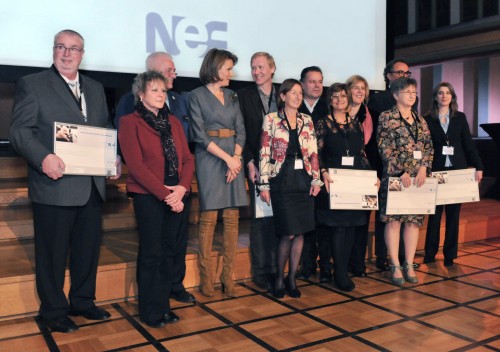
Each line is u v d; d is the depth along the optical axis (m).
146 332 2.73
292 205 3.17
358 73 4.87
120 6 3.82
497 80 9.91
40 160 2.51
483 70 10.06
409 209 3.53
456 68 10.53
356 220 3.44
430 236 4.22
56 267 2.69
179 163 2.82
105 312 2.92
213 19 4.16
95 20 3.75
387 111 3.57
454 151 3.94
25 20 3.53
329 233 3.52
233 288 3.34
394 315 3.01
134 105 2.80
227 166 3.16
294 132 3.18
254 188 3.37
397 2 9.96
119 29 3.83
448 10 8.98
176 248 3.15
